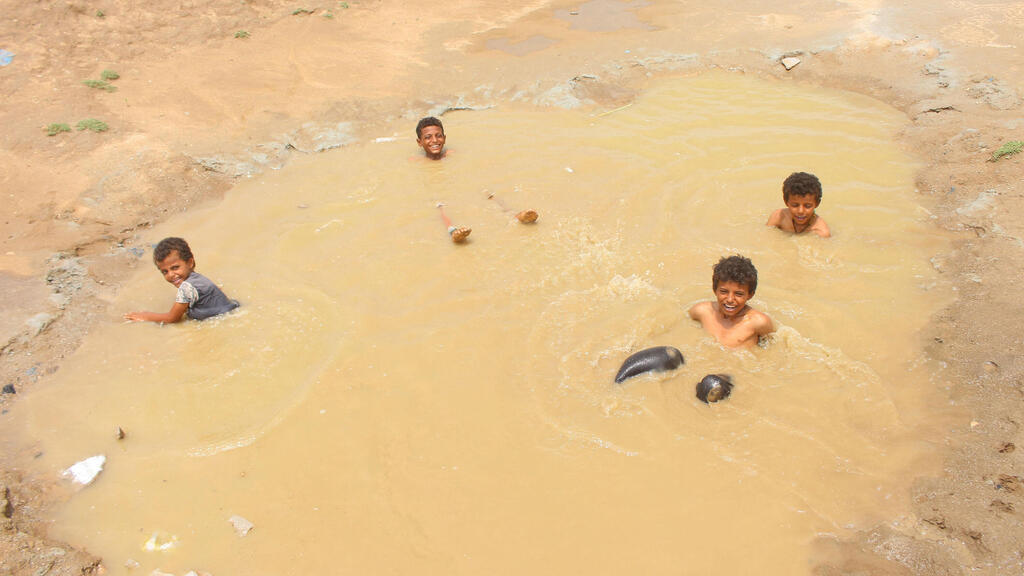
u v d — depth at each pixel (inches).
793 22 498.6
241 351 235.8
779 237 277.0
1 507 180.2
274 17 530.3
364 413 208.1
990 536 159.2
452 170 344.2
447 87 439.8
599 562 162.1
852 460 182.7
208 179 346.0
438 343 232.7
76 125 373.4
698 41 483.2
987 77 385.4
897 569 156.6
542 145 364.2
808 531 166.7
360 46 503.8
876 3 514.9
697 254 268.8
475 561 164.1
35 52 430.6
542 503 177.2
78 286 271.3
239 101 417.4
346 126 394.0
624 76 444.5
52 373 231.1
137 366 232.2
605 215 298.0
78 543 175.0
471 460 190.4
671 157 342.6
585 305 244.8
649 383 208.5
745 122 377.4
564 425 198.8
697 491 177.5
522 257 274.1
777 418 195.8
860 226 280.1
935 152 330.6
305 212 317.4
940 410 195.3
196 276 249.0
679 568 159.9
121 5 490.6
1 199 317.4
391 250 284.4
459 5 588.7
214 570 166.6
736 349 219.9
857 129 364.2
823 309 235.6
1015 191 282.5
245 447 199.9
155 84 429.1
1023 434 181.0
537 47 496.4
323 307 254.5
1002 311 223.3
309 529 175.2
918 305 235.8
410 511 177.5
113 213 318.3
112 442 204.4
